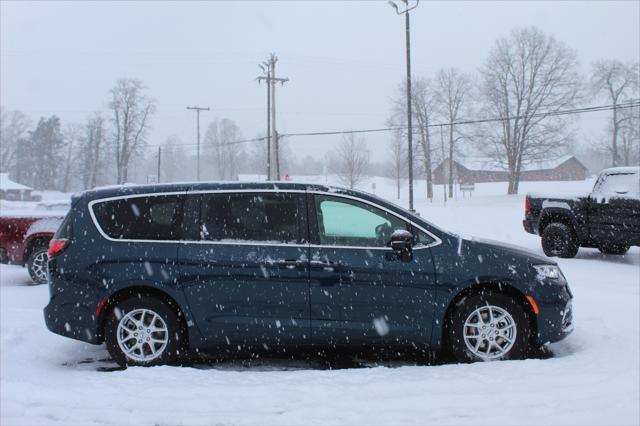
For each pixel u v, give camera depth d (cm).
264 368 490
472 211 3061
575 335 556
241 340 479
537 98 5422
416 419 355
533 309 480
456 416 360
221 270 474
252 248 479
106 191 508
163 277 474
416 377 428
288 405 379
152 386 416
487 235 1786
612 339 534
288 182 501
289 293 473
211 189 499
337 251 477
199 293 475
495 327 479
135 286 478
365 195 497
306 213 488
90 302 478
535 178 8781
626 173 1095
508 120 5503
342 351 531
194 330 476
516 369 443
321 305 472
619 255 1234
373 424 349
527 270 483
